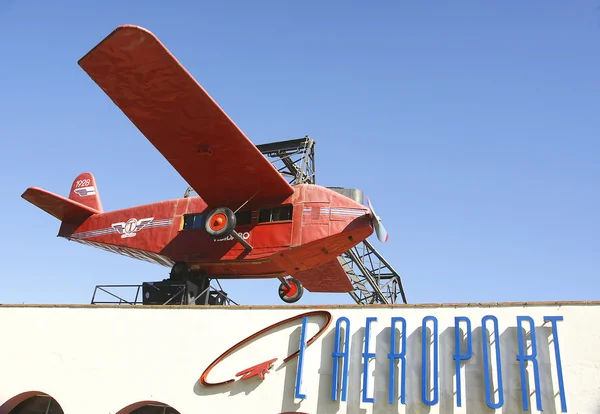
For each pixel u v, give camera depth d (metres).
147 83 12.47
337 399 10.10
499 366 9.47
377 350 10.27
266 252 15.15
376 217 14.16
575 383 9.08
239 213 16.14
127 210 18.19
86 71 12.37
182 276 15.85
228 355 11.37
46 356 12.73
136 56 11.76
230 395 10.94
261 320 11.51
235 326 11.66
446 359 9.84
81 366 12.38
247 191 15.73
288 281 18.88
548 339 9.51
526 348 9.54
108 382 12.00
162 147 14.47
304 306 11.30
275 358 10.97
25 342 13.02
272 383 10.74
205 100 12.70
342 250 15.29
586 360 9.18
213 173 15.16
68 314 13.12
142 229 17.38
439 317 10.20
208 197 16.25
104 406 11.78
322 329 10.73
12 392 12.49
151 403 11.77
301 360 10.57
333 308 11.01
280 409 10.47
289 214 15.52
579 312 9.55
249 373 10.82
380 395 9.91
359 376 10.17
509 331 9.74
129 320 12.57
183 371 11.56
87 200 20.61
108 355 12.30
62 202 18.19
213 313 11.99
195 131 13.73
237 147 13.99
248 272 16.22
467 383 9.56
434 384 9.62
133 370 11.95
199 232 16.30
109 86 12.73
